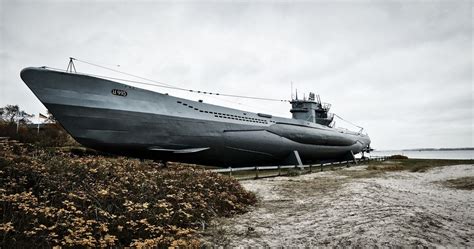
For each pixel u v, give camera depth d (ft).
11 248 13.17
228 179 32.99
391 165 85.25
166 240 15.51
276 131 64.95
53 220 15.88
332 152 91.97
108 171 25.50
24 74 34.09
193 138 48.03
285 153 68.90
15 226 14.66
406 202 26.96
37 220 14.94
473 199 29.99
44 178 20.39
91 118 38.06
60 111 36.24
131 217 17.79
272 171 62.34
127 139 41.16
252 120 60.80
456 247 15.28
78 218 15.31
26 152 26.73
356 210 23.62
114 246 15.08
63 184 20.29
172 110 45.93
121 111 40.11
